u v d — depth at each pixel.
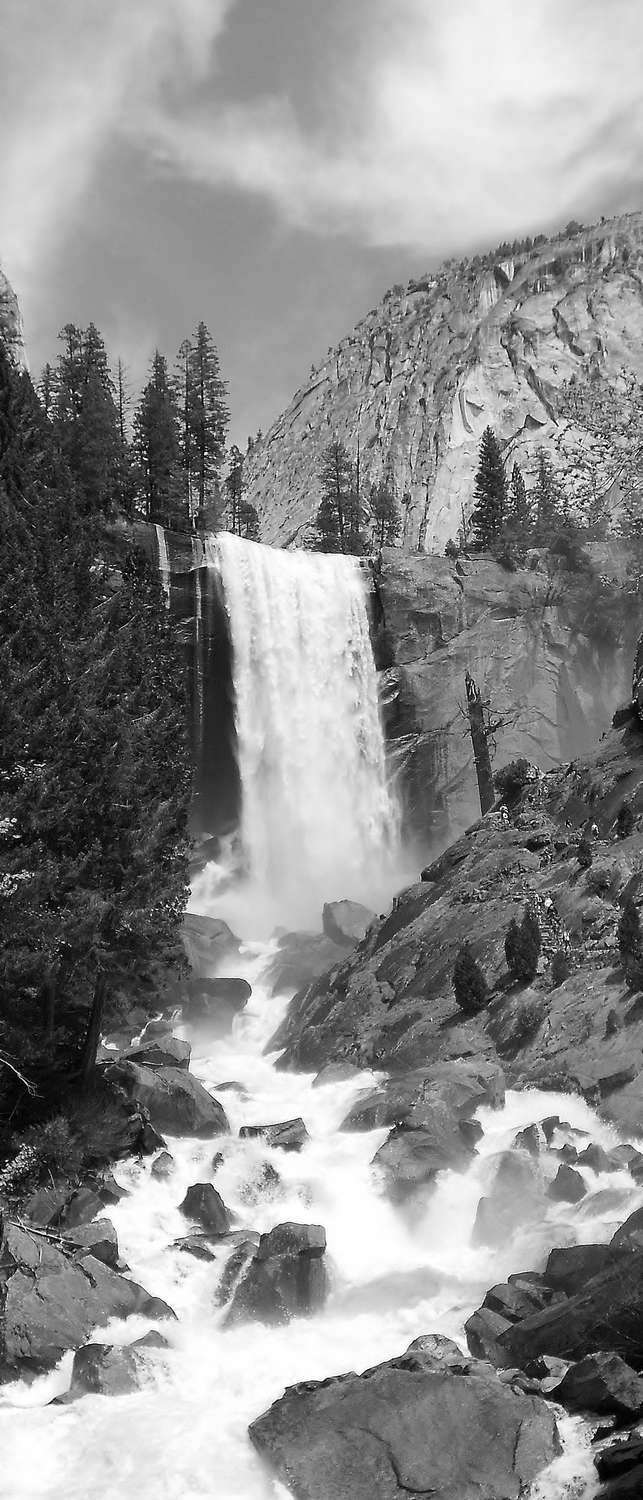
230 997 47.94
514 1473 13.23
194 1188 25.20
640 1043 27.34
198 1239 23.28
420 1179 23.95
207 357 109.56
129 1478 14.72
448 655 75.31
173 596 71.38
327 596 76.56
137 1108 30.08
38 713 28.45
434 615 76.56
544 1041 29.77
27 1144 25.92
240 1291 20.44
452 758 73.12
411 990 37.09
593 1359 14.79
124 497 81.38
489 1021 32.53
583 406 198.25
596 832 38.97
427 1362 15.29
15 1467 15.27
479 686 74.69
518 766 46.75
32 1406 17.36
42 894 26.67
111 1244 22.16
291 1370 17.69
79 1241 22.70
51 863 26.64
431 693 74.50
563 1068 28.09
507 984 33.59
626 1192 20.95
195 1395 17.23
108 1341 19.25
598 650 77.75
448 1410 14.09
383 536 138.62
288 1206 25.03
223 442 109.75
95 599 36.34
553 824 42.03
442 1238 22.72
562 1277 17.52
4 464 36.25
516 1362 16.09
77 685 29.50
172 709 38.81
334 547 122.62
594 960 32.28
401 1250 22.44
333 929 54.62
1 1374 18.23
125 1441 15.76
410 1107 28.17
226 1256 22.28
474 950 35.97
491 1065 29.55
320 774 74.44
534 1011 31.00
